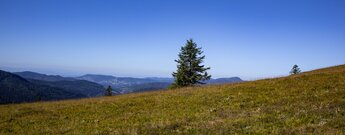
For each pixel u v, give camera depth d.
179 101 23.78
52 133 16.53
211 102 22.03
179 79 62.44
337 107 15.00
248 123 13.46
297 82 27.05
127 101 26.47
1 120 21.78
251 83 30.94
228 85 32.19
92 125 17.72
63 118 21.28
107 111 22.67
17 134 17.11
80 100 32.84
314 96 19.22
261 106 18.12
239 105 19.66
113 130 15.45
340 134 10.71
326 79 26.52
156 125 14.85
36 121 20.81
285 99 19.56
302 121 13.10
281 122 13.26
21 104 33.66
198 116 16.80
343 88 20.92
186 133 12.87
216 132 12.41
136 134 13.46
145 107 22.89
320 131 11.23
